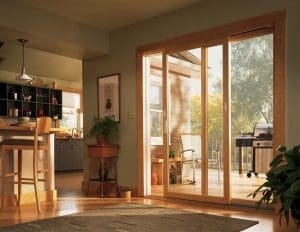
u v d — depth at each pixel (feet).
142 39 16.33
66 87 30.58
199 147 14.61
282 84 11.87
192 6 14.48
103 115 17.90
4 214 11.97
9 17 13.47
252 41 13.35
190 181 14.89
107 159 17.56
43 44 15.97
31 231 9.65
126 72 16.94
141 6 14.48
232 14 13.28
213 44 13.87
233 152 15.47
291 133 11.66
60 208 13.08
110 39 17.72
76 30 16.15
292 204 7.63
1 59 24.45
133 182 16.43
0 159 13.53
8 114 25.29
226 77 13.50
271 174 8.20
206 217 11.29
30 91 27.37
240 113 13.74
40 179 14.35
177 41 14.96
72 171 28.89
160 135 18.70
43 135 14.82
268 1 12.32
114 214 11.85
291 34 11.76
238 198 13.39
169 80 15.51
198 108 14.58
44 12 14.80
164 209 12.71
